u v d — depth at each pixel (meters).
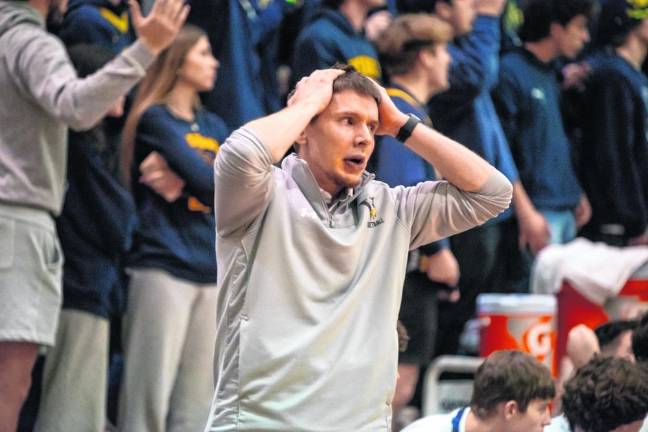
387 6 20.70
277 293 9.12
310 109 9.24
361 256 9.41
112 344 16.64
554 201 20.70
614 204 21.86
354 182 9.47
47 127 13.72
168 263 15.50
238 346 9.16
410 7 19.61
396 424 17.84
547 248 18.77
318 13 18.17
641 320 13.46
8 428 13.48
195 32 16.20
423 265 16.83
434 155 9.65
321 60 17.70
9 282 13.41
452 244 18.80
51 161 13.77
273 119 9.12
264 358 9.01
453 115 18.89
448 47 18.84
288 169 9.55
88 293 15.07
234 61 17.91
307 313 9.12
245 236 9.23
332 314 9.13
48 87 13.43
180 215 15.67
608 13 22.48
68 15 16.88
